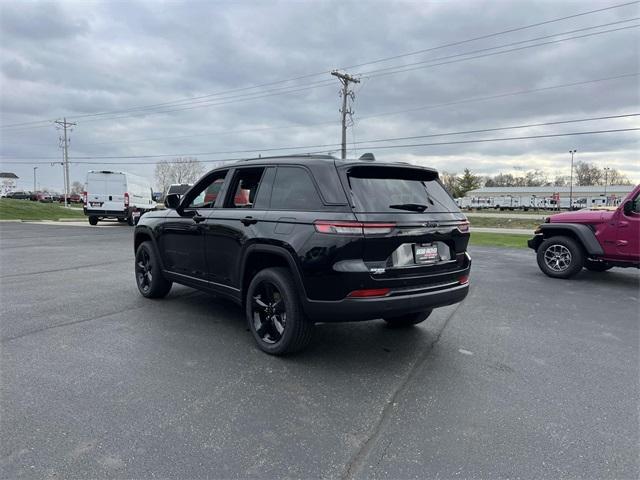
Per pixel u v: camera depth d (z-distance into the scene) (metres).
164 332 4.88
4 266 9.32
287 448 2.73
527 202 88.31
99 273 8.50
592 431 2.99
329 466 2.56
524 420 3.12
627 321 5.67
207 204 5.30
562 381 3.79
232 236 4.61
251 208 4.54
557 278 8.67
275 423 3.02
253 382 3.66
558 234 8.92
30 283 7.50
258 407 3.24
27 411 3.10
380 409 3.25
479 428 3.00
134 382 3.60
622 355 4.44
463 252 4.52
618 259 8.02
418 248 4.01
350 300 3.70
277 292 4.23
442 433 2.94
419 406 3.30
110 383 3.57
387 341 4.75
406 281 3.87
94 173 22.28
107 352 4.25
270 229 4.16
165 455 2.63
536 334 5.09
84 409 3.14
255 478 2.45
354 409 3.24
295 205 4.09
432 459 2.65
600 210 8.55
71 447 2.69
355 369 3.97
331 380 3.73
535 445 2.81
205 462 2.58
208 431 2.90
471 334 5.06
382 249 3.77
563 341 4.86
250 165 4.79
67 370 3.81
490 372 3.97
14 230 19.27
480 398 3.45
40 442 2.73
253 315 4.41
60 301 6.21
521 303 6.60
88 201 22.23
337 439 2.84
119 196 22.50
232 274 4.72
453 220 4.36
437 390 3.58
